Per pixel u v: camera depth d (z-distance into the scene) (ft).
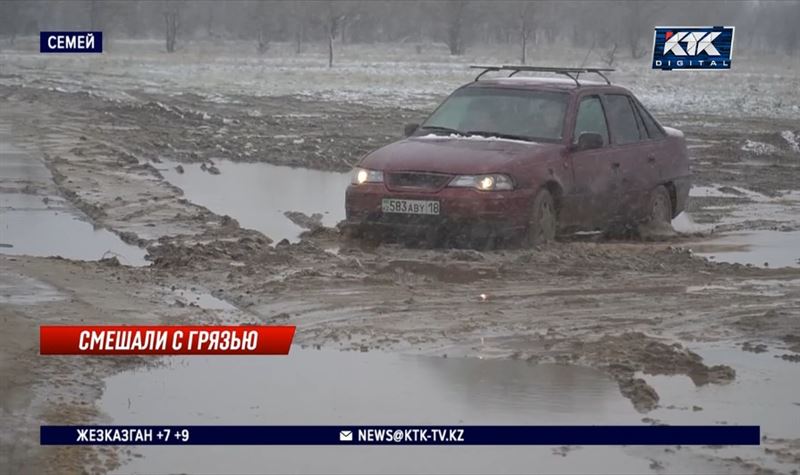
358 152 213.05
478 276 96.99
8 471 53.42
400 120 294.46
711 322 82.84
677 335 79.36
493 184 105.09
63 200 138.92
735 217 140.87
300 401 65.21
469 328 80.07
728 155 219.00
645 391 66.08
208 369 71.05
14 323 77.30
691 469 55.42
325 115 307.17
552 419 62.44
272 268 97.96
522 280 96.02
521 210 106.32
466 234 105.70
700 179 179.63
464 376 69.72
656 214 124.88
